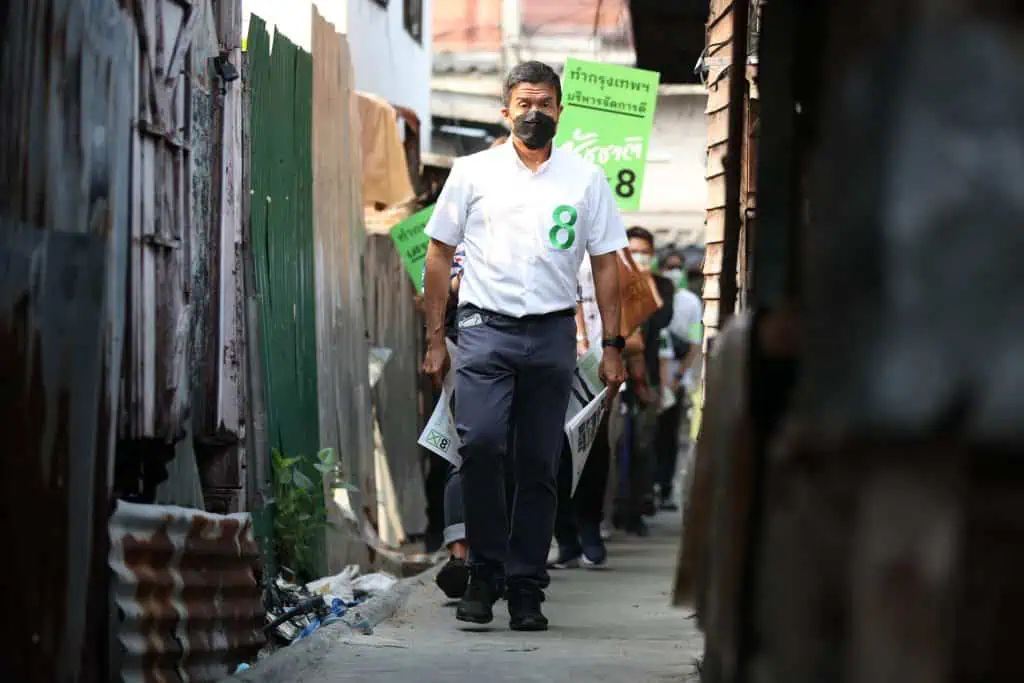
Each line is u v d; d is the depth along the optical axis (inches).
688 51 919.0
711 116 779.4
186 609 448.5
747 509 220.4
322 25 889.5
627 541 1130.7
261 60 745.6
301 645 533.0
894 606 169.9
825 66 196.5
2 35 321.4
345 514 839.1
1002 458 165.2
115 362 378.6
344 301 907.4
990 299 160.2
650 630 624.1
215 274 565.0
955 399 161.2
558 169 612.7
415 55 1599.4
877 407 164.7
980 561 167.8
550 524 619.2
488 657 538.6
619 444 1163.3
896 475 168.9
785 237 235.6
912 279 162.4
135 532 415.8
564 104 932.0
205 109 541.3
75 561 349.1
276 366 741.9
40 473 329.7
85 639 358.0
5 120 325.1
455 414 612.4
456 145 2346.2
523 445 613.0
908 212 162.7
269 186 751.1
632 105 931.3
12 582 317.7
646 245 1141.1
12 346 315.3
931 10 167.9
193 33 514.3
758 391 220.8
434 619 653.3
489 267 602.9
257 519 669.3
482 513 609.6
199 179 530.6
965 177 161.3
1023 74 163.2
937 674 167.2
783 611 201.0
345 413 888.9
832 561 187.2
